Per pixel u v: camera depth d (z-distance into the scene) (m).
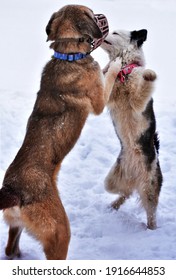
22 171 4.69
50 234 4.59
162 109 9.44
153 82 5.95
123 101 6.14
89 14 5.50
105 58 13.80
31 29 17.95
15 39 16.66
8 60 14.18
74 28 5.40
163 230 6.04
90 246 5.61
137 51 6.35
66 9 5.52
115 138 8.52
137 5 21.80
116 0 22.47
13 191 4.59
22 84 11.72
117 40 6.27
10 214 4.72
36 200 4.58
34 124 5.03
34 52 15.20
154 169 6.21
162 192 7.07
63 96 5.19
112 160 7.96
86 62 5.44
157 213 6.55
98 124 8.82
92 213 6.45
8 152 7.95
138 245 5.62
